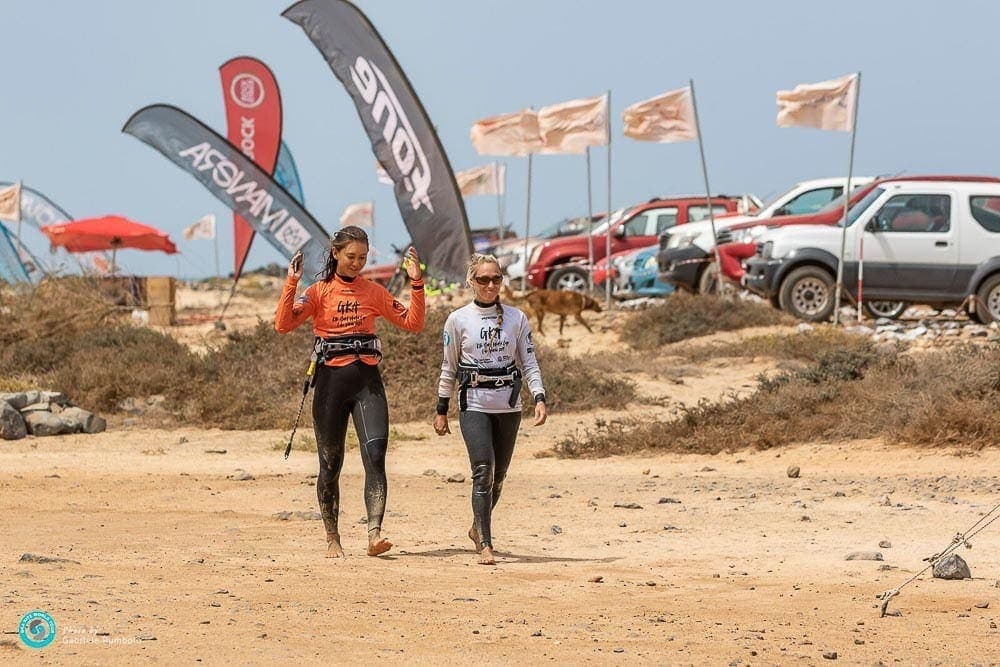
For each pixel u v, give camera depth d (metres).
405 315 18.14
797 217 56.81
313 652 11.02
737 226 59.44
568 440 34.12
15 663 10.11
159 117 54.03
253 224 54.66
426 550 18.84
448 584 15.25
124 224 82.12
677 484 27.28
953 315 57.88
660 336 53.53
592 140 66.38
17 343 46.25
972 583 15.48
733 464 30.19
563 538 20.20
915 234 53.06
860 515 22.25
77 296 49.28
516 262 70.25
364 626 12.30
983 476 26.41
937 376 32.84
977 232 52.84
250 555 17.81
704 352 49.66
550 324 60.53
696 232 60.69
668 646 11.75
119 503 24.72
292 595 14.00
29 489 26.86
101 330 47.16
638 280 64.88
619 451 32.78
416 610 13.29
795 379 36.03
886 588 15.16
